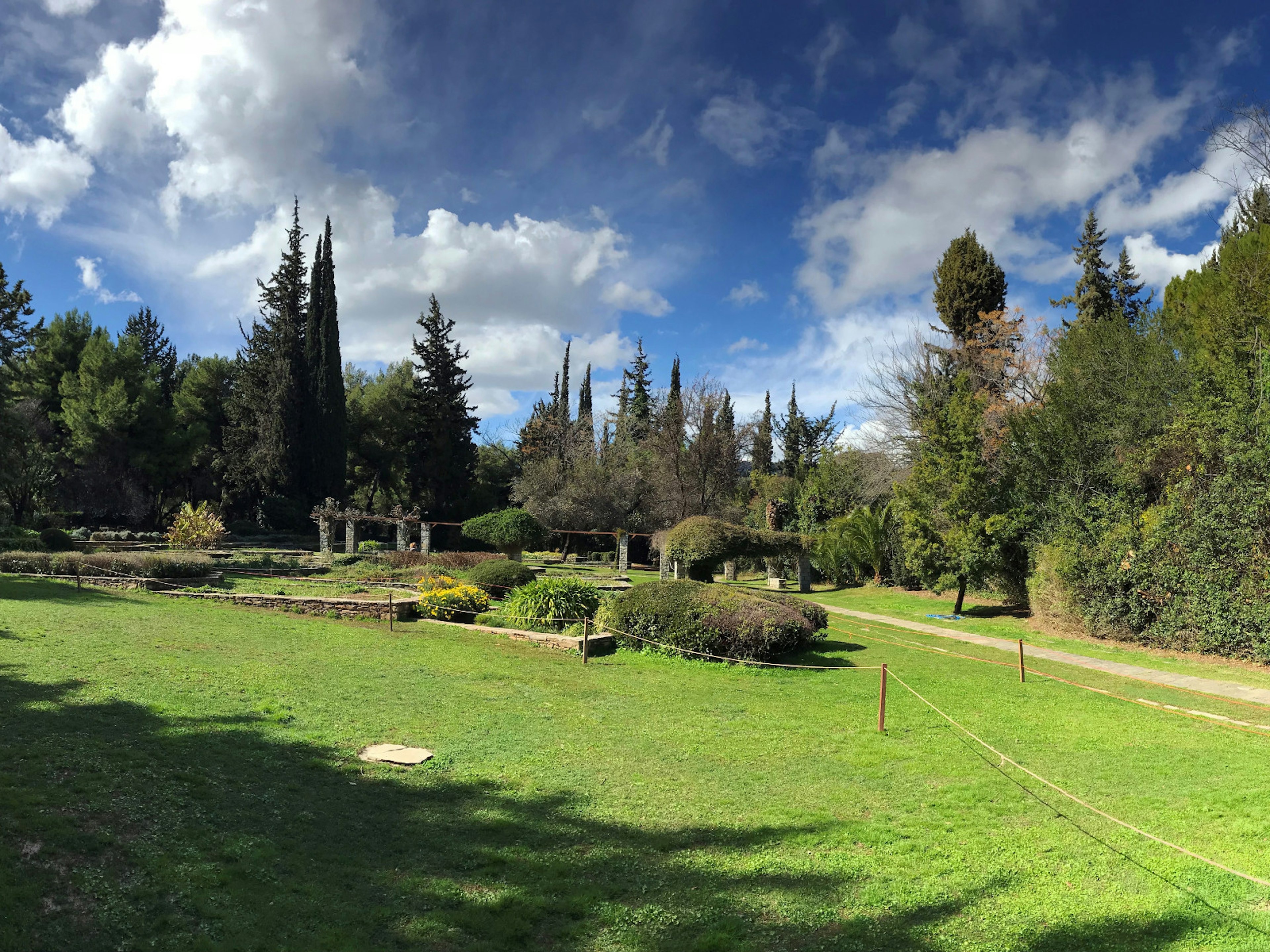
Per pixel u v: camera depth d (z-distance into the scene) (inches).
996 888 167.2
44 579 594.9
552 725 293.0
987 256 1162.6
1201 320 636.1
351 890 151.1
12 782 167.2
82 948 114.4
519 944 138.6
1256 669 448.1
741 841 192.2
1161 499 561.6
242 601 569.3
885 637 579.2
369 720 275.7
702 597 471.2
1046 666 463.5
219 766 203.0
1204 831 199.0
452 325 1952.5
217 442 1993.1
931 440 743.1
